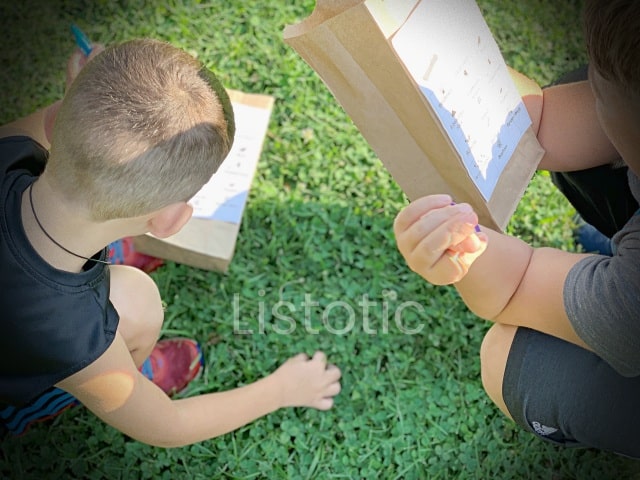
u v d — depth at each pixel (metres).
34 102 2.94
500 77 1.81
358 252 2.79
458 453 2.51
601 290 1.65
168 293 2.68
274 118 3.00
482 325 2.70
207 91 1.67
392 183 2.90
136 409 1.97
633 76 1.40
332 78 1.56
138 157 1.55
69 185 1.58
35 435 2.43
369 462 2.48
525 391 2.02
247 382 2.58
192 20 3.13
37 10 3.05
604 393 1.91
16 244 1.63
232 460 2.45
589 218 2.34
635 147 1.55
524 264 1.85
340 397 2.57
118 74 1.59
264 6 3.19
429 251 1.62
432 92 1.56
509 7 3.26
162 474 2.43
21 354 1.69
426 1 1.52
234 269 2.72
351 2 1.47
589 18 1.49
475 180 1.71
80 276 1.70
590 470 2.50
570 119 2.09
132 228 1.71
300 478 2.44
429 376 2.62
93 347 1.74
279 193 2.87
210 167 1.68
